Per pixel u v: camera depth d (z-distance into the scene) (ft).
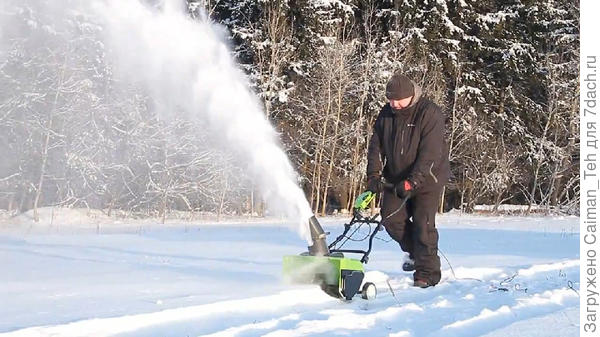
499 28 111.55
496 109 115.24
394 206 21.07
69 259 26.37
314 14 96.94
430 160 20.27
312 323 14.26
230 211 87.66
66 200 74.43
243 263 25.43
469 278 22.40
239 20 98.02
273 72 92.48
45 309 15.55
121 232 47.03
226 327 14.20
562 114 110.93
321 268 18.10
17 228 54.29
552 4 114.93
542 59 114.62
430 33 104.78
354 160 98.63
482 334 13.75
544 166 112.47
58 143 71.82
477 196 109.40
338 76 95.30
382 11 104.63
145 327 14.14
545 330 13.73
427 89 99.91
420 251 20.59
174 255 28.58
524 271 23.56
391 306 16.71
